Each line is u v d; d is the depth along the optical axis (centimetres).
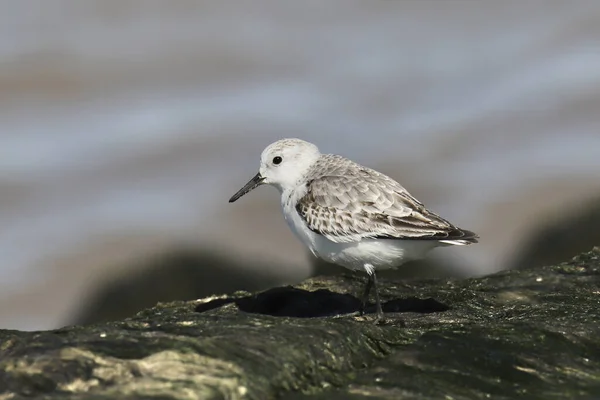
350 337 663
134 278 1338
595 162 1750
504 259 1461
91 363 593
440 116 2050
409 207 837
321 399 581
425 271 1332
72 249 1548
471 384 612
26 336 637
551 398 597
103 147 1941
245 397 568
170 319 716
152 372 584
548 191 1648
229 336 642
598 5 2525
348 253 852
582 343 683
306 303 901
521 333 691
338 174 876
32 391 562
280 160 920
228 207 1666
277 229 1573
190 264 1355
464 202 1691
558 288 894
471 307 855
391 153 1903
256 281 1360
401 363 640
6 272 1505
